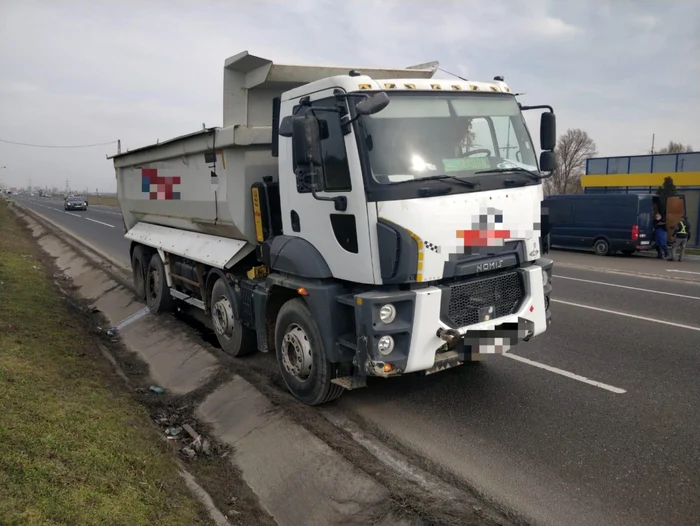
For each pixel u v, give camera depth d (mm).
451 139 4535
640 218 18359
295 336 5105
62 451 3727
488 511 3467
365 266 4219
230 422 5168
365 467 3994
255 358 6680
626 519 3318
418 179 4207
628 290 11141
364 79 4328
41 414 4215
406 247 4043
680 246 17766
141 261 10141
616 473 3836
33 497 3088
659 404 5008
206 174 6773
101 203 77812
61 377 5488
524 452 4184
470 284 4418
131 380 6523
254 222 5934
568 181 64125
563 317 8516
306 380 5062
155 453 4320
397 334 4145
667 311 8938
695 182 24141
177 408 5688
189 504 3689
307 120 4262
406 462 4125
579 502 3512
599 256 19219
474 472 3924
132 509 3311
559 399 5184
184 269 8141
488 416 4859
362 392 5484
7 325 6965
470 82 4926
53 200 98250
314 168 4340
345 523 3516
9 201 71875
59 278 14570
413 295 4109
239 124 6172
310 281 4836
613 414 4816
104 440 4125
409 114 4410
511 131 4988
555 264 16422
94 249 18781
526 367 6098
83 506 3164
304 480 4012
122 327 9000
